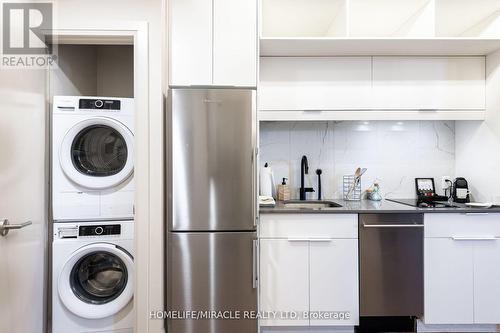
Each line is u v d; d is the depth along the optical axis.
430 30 1.95
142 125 1.75
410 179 2.51
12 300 1.38
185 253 1.72
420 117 2.16
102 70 2.58
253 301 1.75
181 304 1.72
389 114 2.15
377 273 1.85
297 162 2.50
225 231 1.74
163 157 1.80
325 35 2.37
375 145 2.51
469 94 2.16
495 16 2.07
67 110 1.82
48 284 1.85
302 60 2.14
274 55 2.14
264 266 1.85
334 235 1.85
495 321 1.85
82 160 1.93
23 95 1.49
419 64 2.16
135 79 1.75
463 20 2.17
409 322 1.94
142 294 1.74
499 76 2.05
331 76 2.15
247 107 1.75
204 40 1.84
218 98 1.73
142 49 1.75
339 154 2.51
